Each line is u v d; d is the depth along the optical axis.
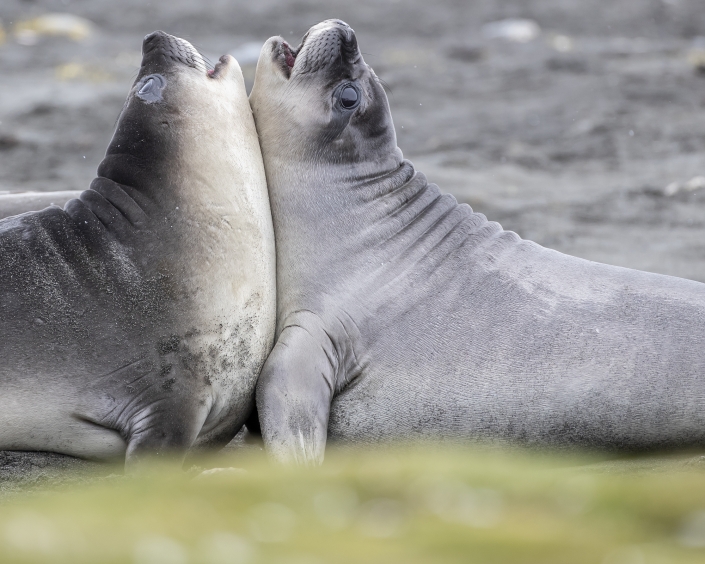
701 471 24.55
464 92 93.56
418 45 121.00
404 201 29.00
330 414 27.05
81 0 142.62
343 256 27.83
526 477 15.72
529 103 87.56
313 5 141.75
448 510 13.86
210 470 22.66
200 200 25.98
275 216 28.38
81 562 12.03
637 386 26.02
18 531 13.04
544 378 26.23
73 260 25.00
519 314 26.91
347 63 28.80
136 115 26.58
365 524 13.43
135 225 25.52
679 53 107.94
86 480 24.14
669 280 27.52
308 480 16.20
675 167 66.38
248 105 28.81
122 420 24.69
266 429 25.41
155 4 141.00
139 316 24.86
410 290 27.50
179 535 13.02
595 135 75.50
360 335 26.97
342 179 28.62
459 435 26.78
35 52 111.31
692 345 26.11
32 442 24.92
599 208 56.53
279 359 26.19
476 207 56.94
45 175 63.81
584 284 27.38
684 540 12.52
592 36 131.25
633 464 26.05
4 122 78.00
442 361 26.66
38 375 24.27
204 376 25.20
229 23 133.00
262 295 26.50
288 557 12.15
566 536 12.66
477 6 143.38
